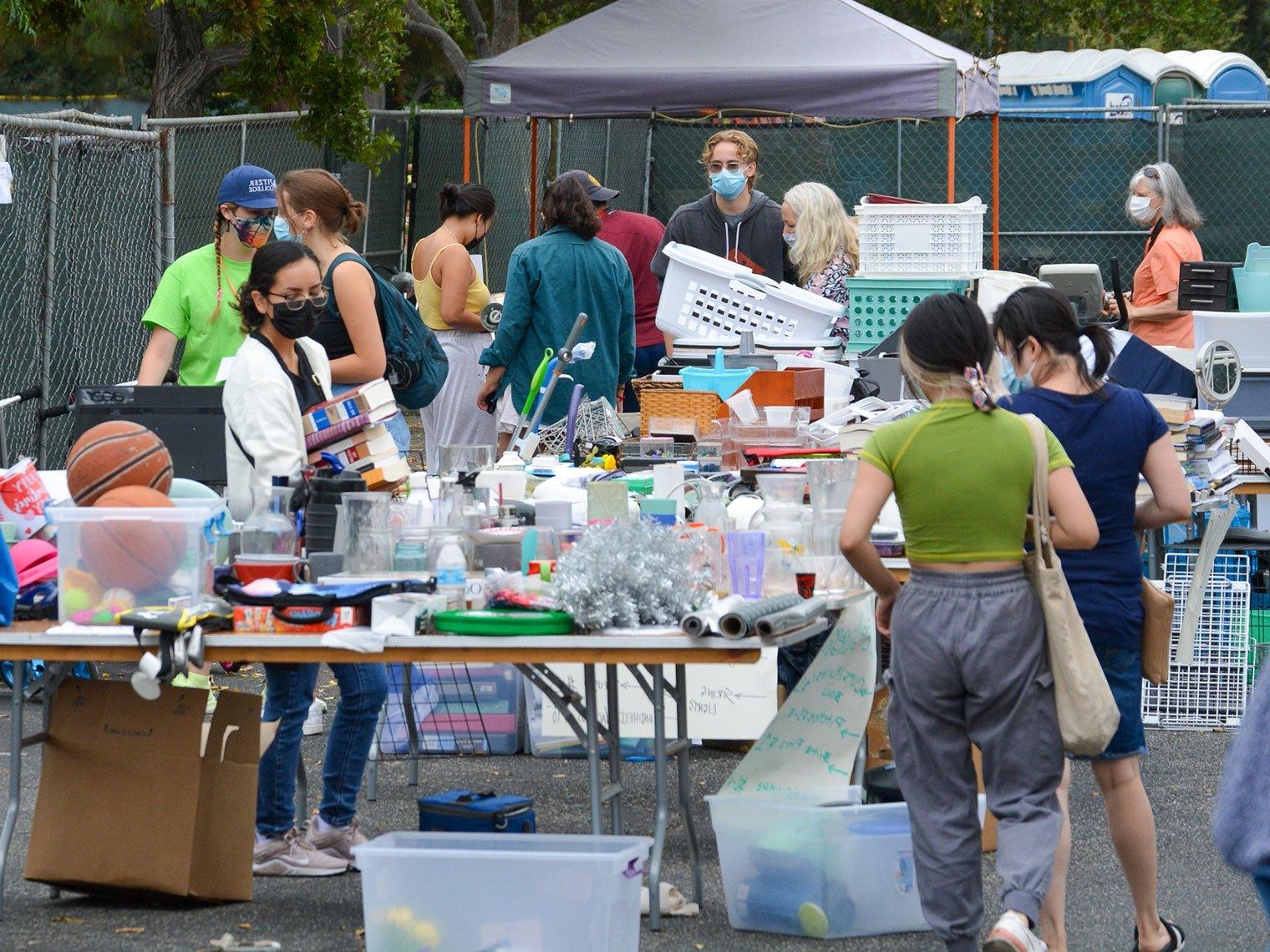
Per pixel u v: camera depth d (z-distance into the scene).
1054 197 56.72
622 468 21.31
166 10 50.81
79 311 32.69
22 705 15.20
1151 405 14.05
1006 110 63.66
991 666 12.46
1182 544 22.95
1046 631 12.61
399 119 55.69
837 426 21.59
